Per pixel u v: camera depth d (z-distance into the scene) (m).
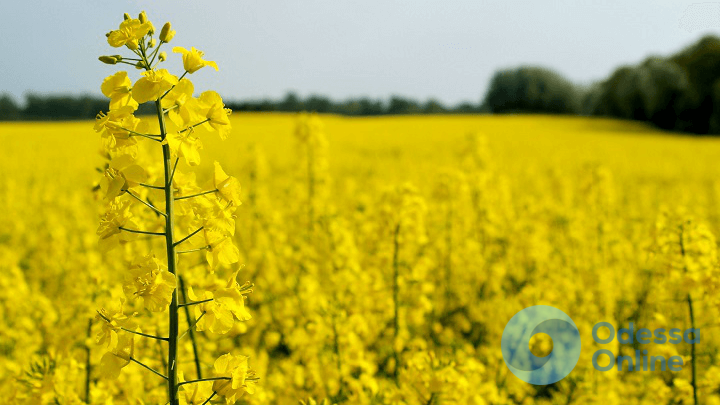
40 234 11.69
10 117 65.12
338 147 31.58
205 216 2.51
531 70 100.44
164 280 2.29
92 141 31.22
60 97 65.44
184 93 2.38
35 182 18.45
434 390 3.90
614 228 11.32
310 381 5.30
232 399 2.52
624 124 64.50
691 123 68.69
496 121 58.12
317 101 86.75
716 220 15.41
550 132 46.66
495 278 8.73
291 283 7.45
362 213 10.50
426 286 6.50
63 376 3.92
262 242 9.06
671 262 4.88
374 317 6.33
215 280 2.75
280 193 14.48
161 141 2.32
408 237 6.53
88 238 8.62
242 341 6.96
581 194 11.41
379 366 6.42
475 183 10.05
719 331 6.63
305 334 5.72
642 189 18.47
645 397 5.82
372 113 93.44
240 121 49.81
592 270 9.08
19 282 6.67
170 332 2.45
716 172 25.39
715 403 5.21
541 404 6.11
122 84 2.35
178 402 2.47
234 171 18.33
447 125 50.34
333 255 7.58
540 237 10.61
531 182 20.02
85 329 4.77
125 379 4.12
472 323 8.23
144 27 2.31
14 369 4.36
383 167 22.19
